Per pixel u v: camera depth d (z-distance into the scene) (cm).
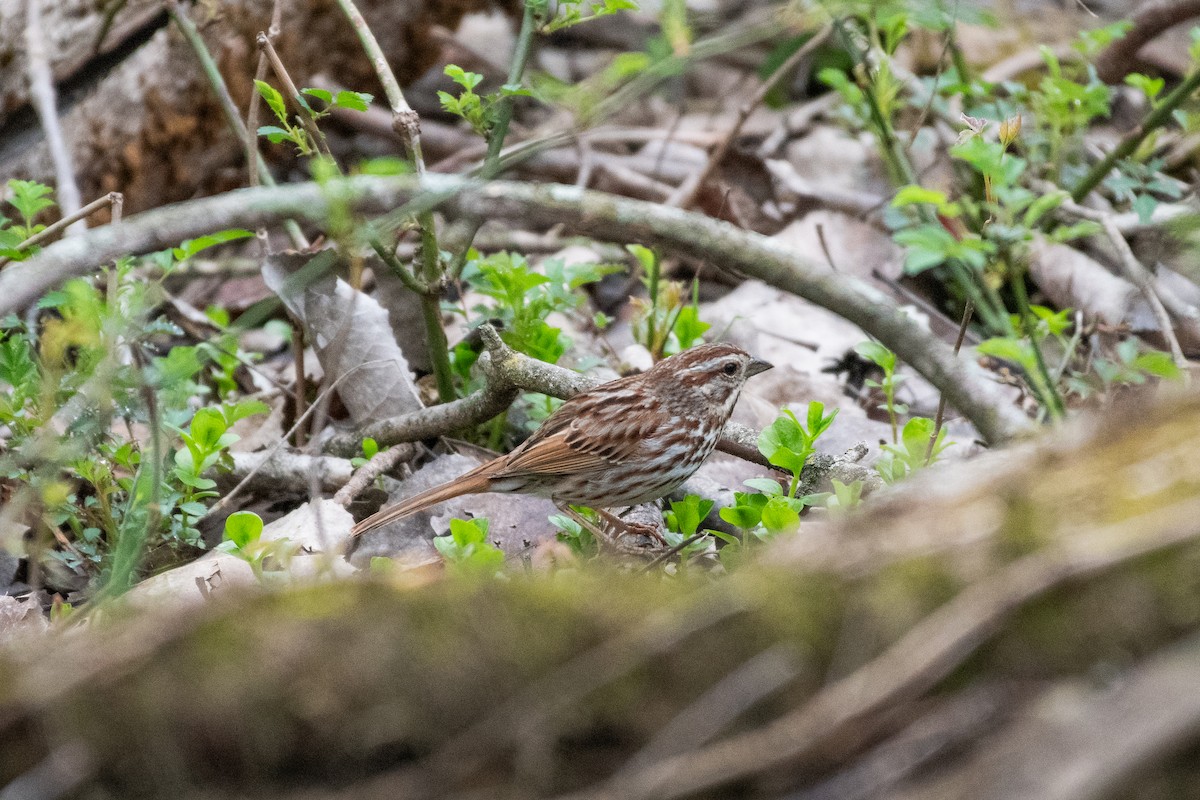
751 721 479
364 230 837
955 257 829
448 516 1084
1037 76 1589
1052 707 459
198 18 1337
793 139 1686
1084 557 466
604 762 482
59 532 993
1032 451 572
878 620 480
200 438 988
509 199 849
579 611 493
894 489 651
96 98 1355
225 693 478
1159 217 1249
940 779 462
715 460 1201
